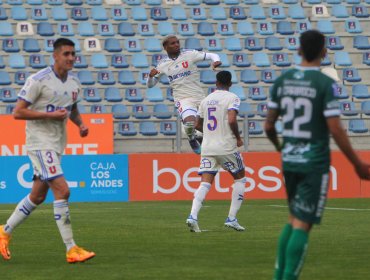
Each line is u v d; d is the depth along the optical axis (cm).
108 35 8181
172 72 4297
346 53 8262
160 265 2433
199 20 8481
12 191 5784
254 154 5978
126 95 7538
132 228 3669
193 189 5991
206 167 3519
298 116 1833
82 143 5872
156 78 4344
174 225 3825
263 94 7738
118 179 5909
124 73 7769
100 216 4416
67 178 5841
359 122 6950
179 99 4341
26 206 2564
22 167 5794
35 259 2602
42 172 2473
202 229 3622
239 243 3031
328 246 2909
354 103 7612
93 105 7306
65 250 2844
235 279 2153
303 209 1814
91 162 5866
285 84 1858
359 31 8562
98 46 8019
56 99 2488
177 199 5972
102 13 8331
